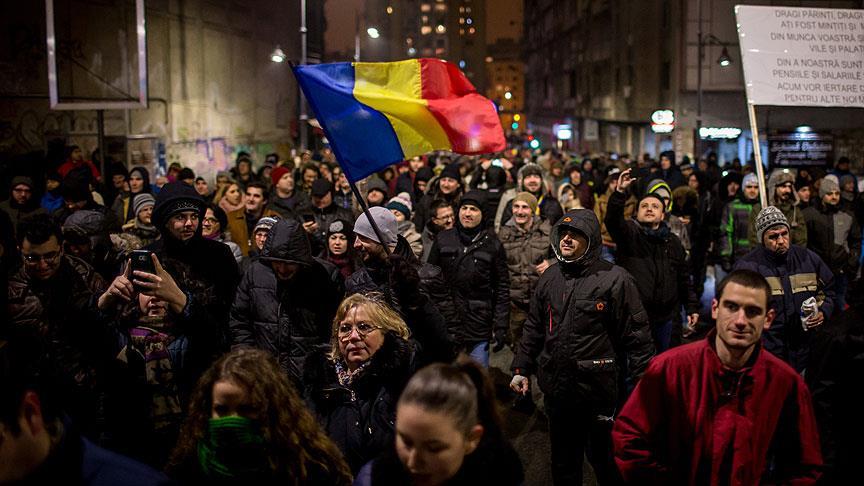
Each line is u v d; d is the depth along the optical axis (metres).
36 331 4.73
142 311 4.66
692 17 38.50
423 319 4.54
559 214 10.59
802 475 3.63
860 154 32.91
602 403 5.38
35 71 17.81
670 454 3.74
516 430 7.36
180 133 24.72
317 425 3.42
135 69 21.33
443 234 7.53
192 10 25.84
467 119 5.45
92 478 2.50
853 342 3.96
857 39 8.19
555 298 5.50
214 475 3.19
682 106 39.22
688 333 10.66
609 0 52.28
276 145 36.69
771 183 9.00
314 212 10.12
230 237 9.36
